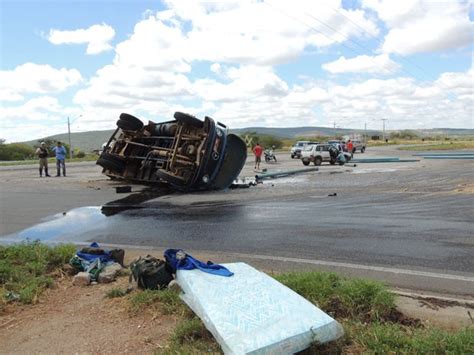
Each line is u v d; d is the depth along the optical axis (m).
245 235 8.77
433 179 19.56
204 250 7.66
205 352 3.57
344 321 4.03
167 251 5.18
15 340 4.08
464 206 11.55
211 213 11.69
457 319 4.17
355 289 4.41
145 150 17.67
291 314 3.60
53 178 23.80
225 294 3.98
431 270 6.07
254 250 7.52
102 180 21.64
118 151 18.16
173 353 3.61
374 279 5.70
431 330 3.76
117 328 4.21
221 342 3.32
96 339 4.02
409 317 4.21
